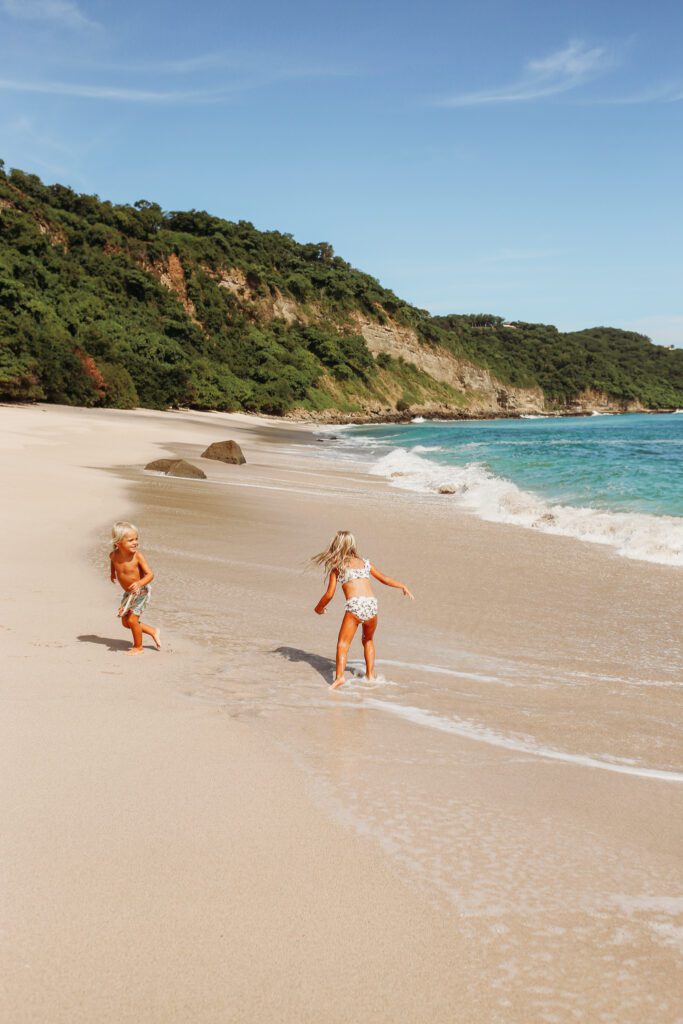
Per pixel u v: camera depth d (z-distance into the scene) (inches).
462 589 375.6
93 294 3634.4
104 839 129.3
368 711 202.8
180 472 910.4
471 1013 95.0
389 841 134.6
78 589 316.5
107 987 96.3
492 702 217.2
